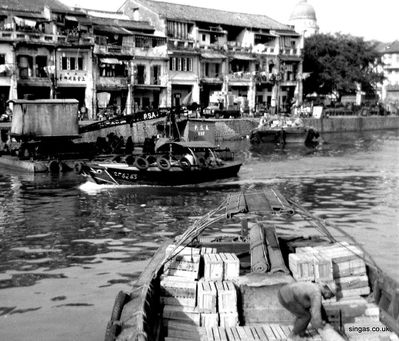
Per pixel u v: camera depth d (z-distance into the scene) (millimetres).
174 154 30906
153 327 9211
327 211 22344
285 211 12172
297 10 95062
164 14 58656
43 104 33969
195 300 10109
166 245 13117
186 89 61281
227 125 55500
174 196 25938
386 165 37844
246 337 9102
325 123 69188
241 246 12898
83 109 48719
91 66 50562
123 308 9172
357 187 28594
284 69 70562
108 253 16234
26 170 33156
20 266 15008
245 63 67875
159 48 56719
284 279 10422
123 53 53156
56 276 14148
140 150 39719
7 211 22281
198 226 12406
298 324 8836
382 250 16391
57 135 34188
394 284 8781
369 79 75688
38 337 10570
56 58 48500
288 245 12641
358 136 66312
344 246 11859
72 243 17391
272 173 33719
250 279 10492
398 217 21188
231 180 30797
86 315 11594
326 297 9164
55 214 21797
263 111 63844
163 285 10227
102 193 26484
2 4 48188
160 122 39781
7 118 42625
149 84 56125
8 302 12367
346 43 75438
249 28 68562
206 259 10711
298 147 51875
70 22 50094
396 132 73688
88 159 34219
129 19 61750
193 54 60250
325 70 74000
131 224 20109
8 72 45125
